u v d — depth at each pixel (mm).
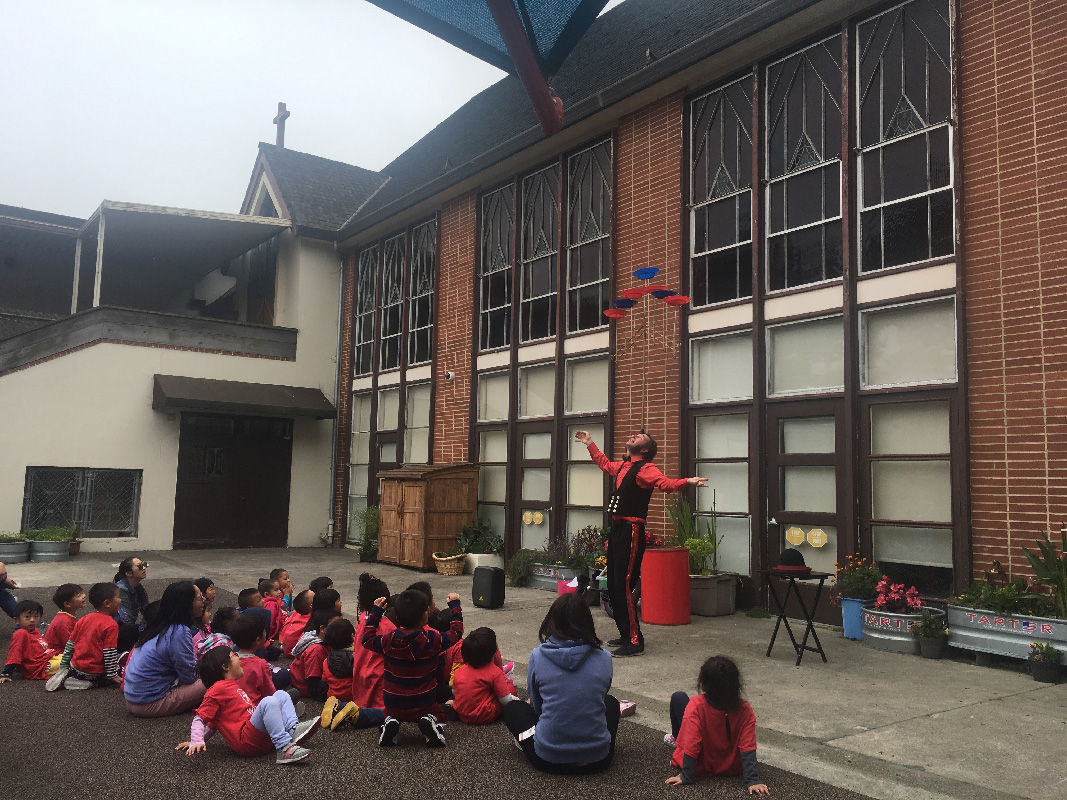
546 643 4199
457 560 12133
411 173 18391
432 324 14672
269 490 16641
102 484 14906
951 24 7617
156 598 9766
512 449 12516
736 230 9508
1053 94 6883
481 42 3072
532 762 4090
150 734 4703
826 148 8672
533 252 12609
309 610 6234
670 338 10039
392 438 15648
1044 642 6020
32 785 3852
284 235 18000
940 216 7617
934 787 3852
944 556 7305
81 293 20406
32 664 6016
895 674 6117
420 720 4508
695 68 9828
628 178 10914
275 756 4336
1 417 13734
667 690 5699
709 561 9281
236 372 16375
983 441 7059
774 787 3854
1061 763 4172
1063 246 6703
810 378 8609
